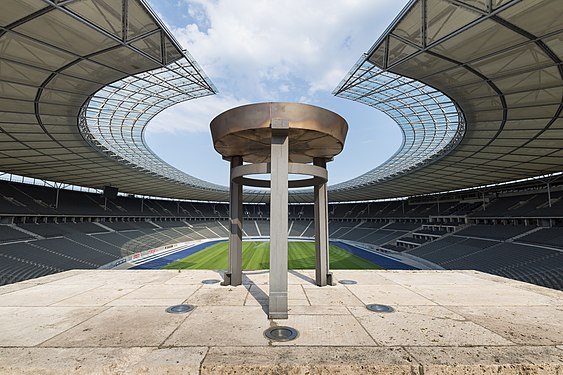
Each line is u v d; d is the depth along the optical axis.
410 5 10.64
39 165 31.88
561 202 35.31
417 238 51.16
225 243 61.47
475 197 50.66
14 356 4.74
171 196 65.38
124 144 29.39
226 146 8.94
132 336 5.54
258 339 5.41
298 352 4.87
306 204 87.62
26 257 28.17
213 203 85.06
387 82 18.86
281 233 6.87
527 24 10.25
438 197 58.09
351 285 9.61
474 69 13.52
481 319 6.53
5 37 11.16
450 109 21.20
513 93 15.16
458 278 10.77
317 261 9.70
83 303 7.66
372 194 60.38
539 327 6.07
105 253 37.00
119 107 22.42
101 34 11.26
